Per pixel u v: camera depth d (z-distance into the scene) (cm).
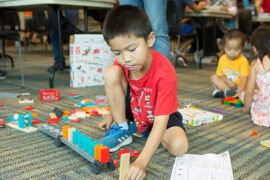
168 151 108
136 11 86
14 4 216
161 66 96
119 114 114
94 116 153
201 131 132
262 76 144
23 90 214
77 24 310
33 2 206
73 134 103
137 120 113
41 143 115
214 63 396
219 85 198
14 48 628
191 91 221
